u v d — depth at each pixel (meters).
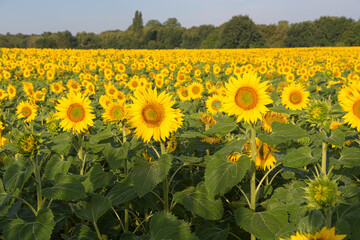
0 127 4.27
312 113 3.37
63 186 3.19
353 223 2.83
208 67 20.02
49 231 2.93
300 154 3.35
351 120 3.84
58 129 4.89
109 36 159.38
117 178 4.51
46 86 14.81
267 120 4.37
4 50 38.97
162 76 16.09
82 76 17.39
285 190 3.75
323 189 2.28
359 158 3.15
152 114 3.46
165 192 3.70
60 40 131.75
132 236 3.37
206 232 3.57
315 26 113.19
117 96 7.96
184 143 5.32
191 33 155.12
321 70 18.36
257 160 4.14
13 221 3.01
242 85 3.33
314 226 2.14
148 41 152.00
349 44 109.00
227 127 3.53
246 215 3.29
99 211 3.37
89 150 4.86
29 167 3.08
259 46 101.94
